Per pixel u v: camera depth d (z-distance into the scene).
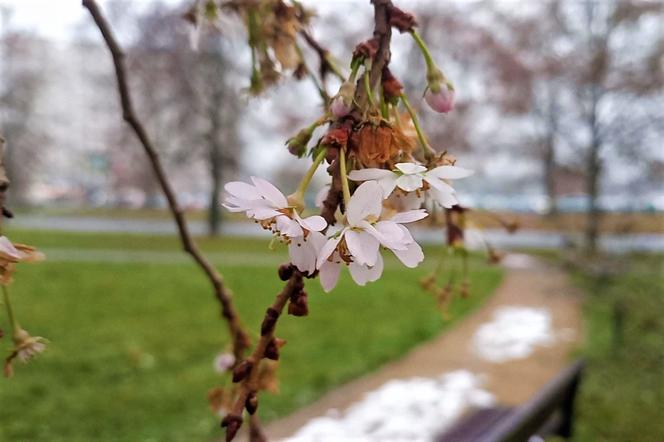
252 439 1.22
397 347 6.91
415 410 5.17
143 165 23.97
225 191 0.65
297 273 0.63
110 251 16.73
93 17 1.29
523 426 2.75
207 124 21.31
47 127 33.16
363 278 0.63
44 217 30.91
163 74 20.00
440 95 0.87
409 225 0.73
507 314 9.01
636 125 15.44
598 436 4.46
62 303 9.23
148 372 5.91
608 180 16.33
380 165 0.70
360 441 4.52
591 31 15.57
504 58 17.91
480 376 6.10
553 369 6.38
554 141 17.11
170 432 4.48
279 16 1.29
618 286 6.98
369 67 0.72
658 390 5.31
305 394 5.32
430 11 18.58
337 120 0.70
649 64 14.81
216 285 1.30
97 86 24.70
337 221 0.67
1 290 0.94
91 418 4.74
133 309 8.91
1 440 4.31
